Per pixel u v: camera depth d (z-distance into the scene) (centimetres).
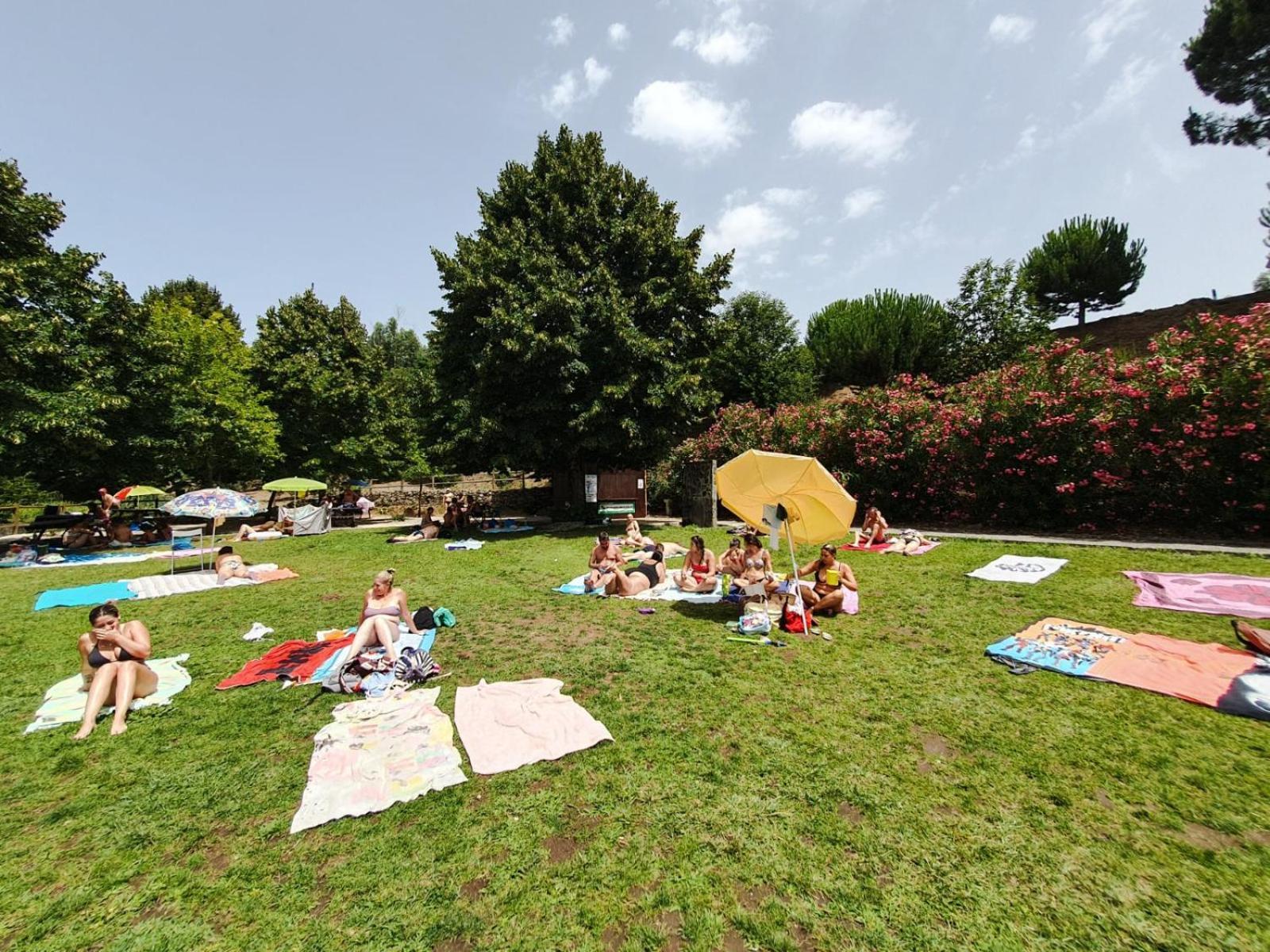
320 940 254
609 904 271
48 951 253
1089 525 1221
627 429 1616
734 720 451
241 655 647
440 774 381
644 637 669
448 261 1734
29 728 465
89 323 1681
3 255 1569
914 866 289
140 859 312
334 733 436
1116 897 266
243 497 1152
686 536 1532
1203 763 368
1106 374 1188
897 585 862
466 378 1777
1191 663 509
